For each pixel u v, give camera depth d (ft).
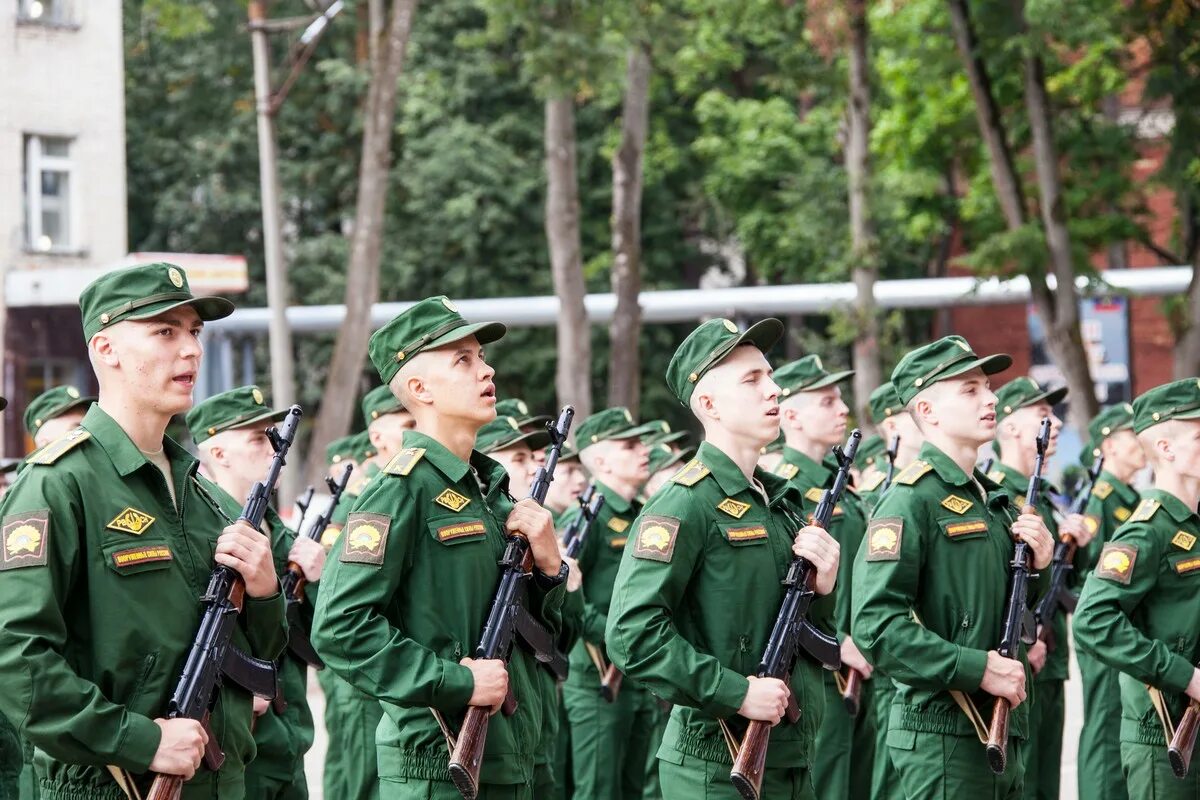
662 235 155.02
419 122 151.43
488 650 26.45
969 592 30.96
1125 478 48.06
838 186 127.95
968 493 31.76
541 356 150.10
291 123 158.71
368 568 26.04
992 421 31.65
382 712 39.81
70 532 22.53
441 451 27.35
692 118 154.10
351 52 157.38
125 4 143.64
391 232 154.40
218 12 154.40
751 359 28.50
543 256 152.35
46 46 111.45
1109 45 91.09
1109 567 33.45
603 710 42.93
